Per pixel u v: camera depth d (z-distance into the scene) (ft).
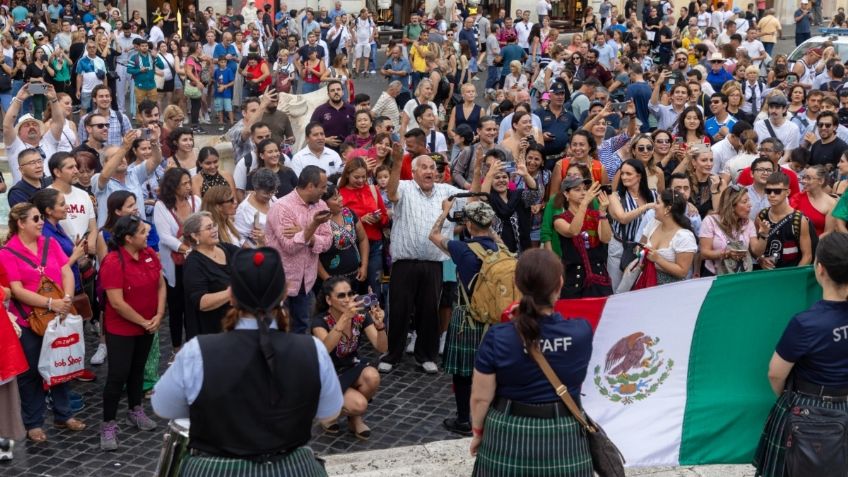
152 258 22.66
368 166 29.09
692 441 18.47
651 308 18.10
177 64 64.75
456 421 23.38
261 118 37.24
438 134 37.52
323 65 66.08
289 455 11.32
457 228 26.53
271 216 25.64
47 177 29.32
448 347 22.25
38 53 59.52
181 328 27.45
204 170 29.27
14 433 21.16
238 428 10.94
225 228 24.50
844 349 14.80
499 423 13.39
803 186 29.78
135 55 61.62
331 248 26.94
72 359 22.56
